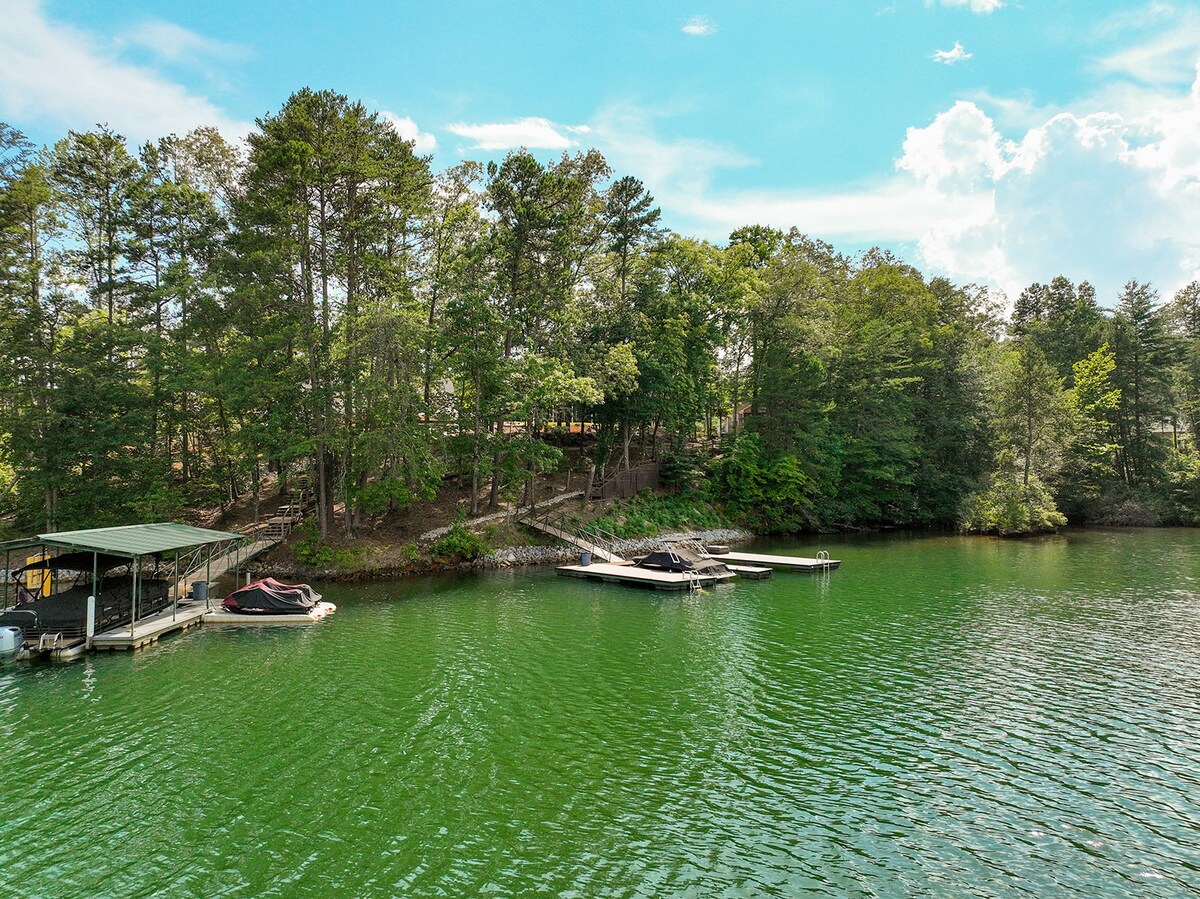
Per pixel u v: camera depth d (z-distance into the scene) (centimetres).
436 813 1280
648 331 4912
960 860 1138
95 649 2297
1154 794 1353
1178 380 6644
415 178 3881
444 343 3897
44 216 3719
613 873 1099
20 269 3522
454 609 2922
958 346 6303
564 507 4775
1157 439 6612
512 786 1384
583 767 1468
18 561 3572
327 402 3641
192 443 4631
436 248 4528
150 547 2494
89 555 2548
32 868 1107
